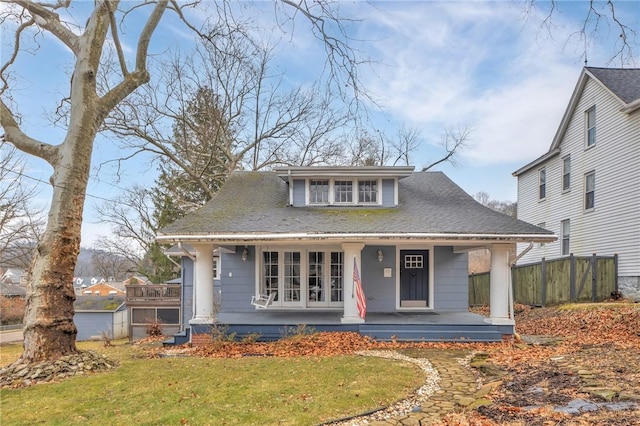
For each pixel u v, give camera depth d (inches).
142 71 365.7
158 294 725.3
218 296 615.2
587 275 601.3
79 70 329.1
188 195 935.0
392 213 469.4
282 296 523.8
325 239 400.2
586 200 722.2
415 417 197.2
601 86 672.4
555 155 818.2
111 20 329.7
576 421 168.1
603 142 668.7
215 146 823.7
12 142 335.6
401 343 395.5
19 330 1034.1
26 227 744.3
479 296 800.9
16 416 206.5
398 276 518.6
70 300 317.4
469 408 203.6
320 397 228.5
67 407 218.7
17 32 383.2
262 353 360.2
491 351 353.4
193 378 271.7
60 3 375.9
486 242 416.2
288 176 500.7
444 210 478.6
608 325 454.0
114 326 871.7
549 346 366.6
